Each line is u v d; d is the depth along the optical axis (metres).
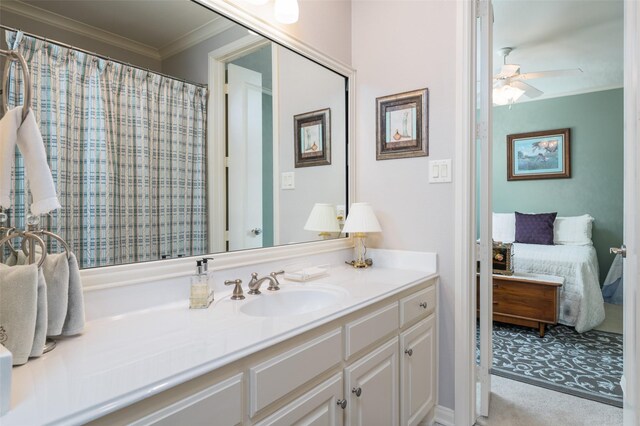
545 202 4.79
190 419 0.75
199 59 1.41
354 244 2.14
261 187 1.67
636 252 1.33
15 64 0.95
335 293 1.45
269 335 0.94
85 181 1.09
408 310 1.58
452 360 1.85
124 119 1.19
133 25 1.21
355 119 2.18
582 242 4.14
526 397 2.12
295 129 1.83
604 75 4.10
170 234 1.31
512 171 4.98
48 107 1.02
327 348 1.12
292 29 1.79
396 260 2.01
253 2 1.51
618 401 2.06
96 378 0.70
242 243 1.57
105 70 1.14
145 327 1.00
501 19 2.88
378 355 1.38
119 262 1.15
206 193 1.44
